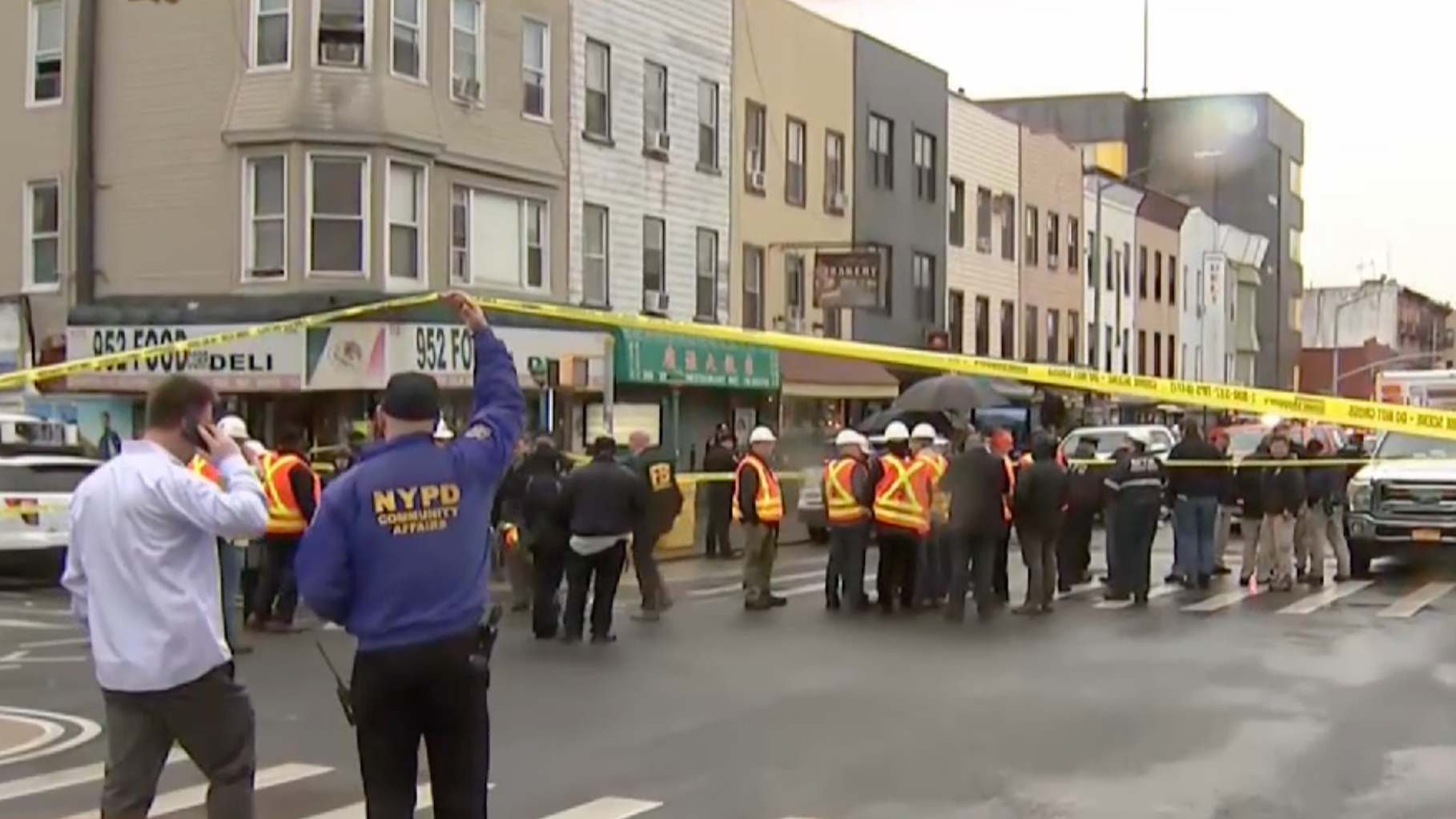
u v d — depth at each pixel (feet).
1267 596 60.49
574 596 47.14
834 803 26.89
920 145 138.92
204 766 20.12
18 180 89.30
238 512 19.60
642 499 47.67
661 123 104.63
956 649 45.70
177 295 84.43
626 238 100.89
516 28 91.61
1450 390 98.12
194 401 20.15
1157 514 59.72
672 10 105.50
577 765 29.86
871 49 130.21
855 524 55.72
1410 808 26.61
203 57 83.71
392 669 18.51
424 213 84.94
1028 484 54.85
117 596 19.57
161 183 84.94
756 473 56.24
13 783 28.43
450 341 84.43
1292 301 276.82
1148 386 28.53
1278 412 27.94
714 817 25.96
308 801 27.20
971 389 89.10
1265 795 27.53
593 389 93.50
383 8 82.58
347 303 81.46
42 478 63.00
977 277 149.69
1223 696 37.60
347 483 18.71
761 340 31.50
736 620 53.31
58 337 87.51
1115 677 40.40
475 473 19.15
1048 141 167.22
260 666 42.60
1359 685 39.14
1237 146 256.73
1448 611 55.36
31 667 43.11
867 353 30.53
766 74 115.85
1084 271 177.68
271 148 82.12
